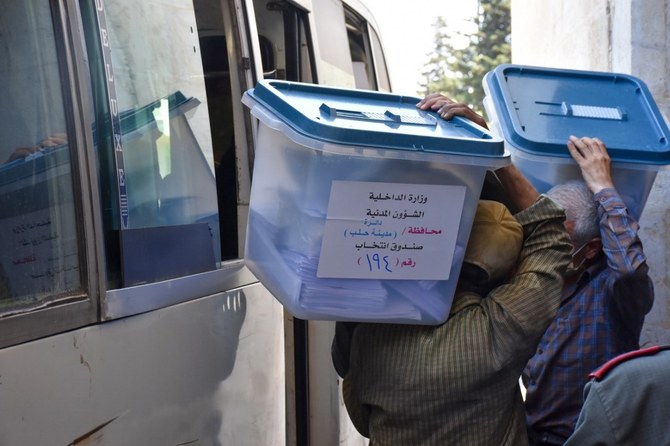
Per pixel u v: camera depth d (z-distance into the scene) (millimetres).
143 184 2156
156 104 2279
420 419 1933
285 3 3652
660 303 4078
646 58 4137
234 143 2889
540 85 2922
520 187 2178
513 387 1969
